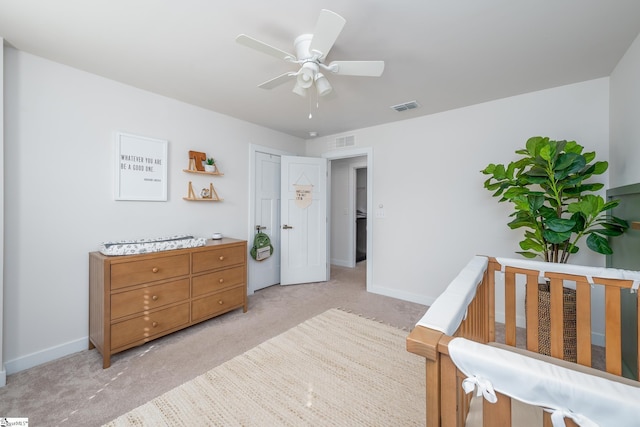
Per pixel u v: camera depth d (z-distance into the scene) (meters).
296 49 1.70
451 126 2.95
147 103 2.51
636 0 1.35
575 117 2.31
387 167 3.46
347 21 1.51
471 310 1.14
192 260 2.40
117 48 1.83
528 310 1.49
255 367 1.90
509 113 2.60
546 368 0.57
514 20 1.51
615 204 1.69
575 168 1.81
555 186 1.91
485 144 2.74
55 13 1.48
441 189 3.03
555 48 1.79
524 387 0.58
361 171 6.25
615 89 2.04
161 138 2.61
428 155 3.12
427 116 3.12
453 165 2.94
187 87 2.43
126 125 2.37
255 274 3.61
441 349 0.68
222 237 3.09
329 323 2.62
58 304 2.04
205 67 2.07
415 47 1.77
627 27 1.57
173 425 1.41
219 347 2.18
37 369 1.88
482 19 1.50
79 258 2.14
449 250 2.98
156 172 2.56
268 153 3.75
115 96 2.31
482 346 0.66
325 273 4.12
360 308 3.01
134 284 2.04
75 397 1.61
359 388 1.69
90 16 1.50
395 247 3.39
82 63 2.03
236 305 2.79
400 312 2.90
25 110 1.88
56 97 2.01
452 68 2.05
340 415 1.48
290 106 2.87
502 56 1.89
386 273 3.47
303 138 4.29
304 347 2.17
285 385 1.72
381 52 1.83
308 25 1.56
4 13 1.48
